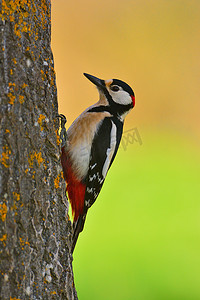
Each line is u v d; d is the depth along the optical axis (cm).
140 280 1094
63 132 734
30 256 545
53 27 1892
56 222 592
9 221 524
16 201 534
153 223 1284
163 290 1059
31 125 560
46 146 585
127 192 1448
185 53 1975
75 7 1903
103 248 1195
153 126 1842
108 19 1945
